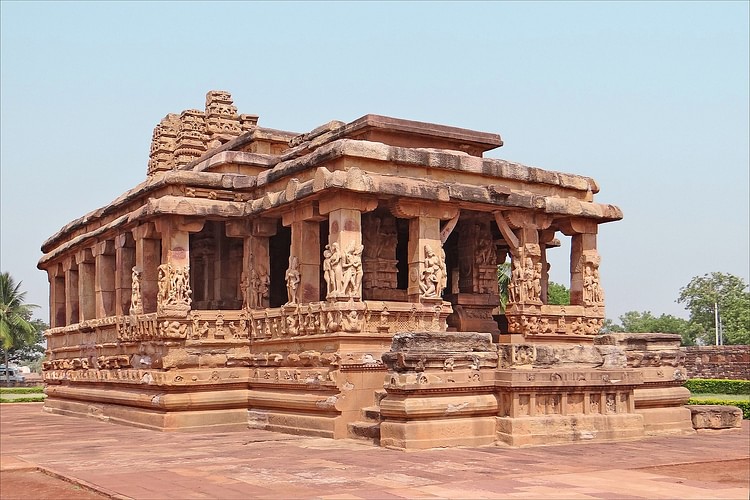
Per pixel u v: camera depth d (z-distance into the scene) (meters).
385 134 20.36
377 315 18.17
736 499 9.90
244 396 20.72
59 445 16.88
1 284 68.69
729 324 79.56
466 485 10.98
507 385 15.65
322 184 17.61
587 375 16.45
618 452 14.77
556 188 22.08
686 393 19.22
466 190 19.55
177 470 12.78
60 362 28.62
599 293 22.75
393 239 21.12
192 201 20.50
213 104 28.27
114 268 25.52
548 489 10.62
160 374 20.22
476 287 22.92
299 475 12.09
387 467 12.85
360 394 17.67
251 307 21.14
